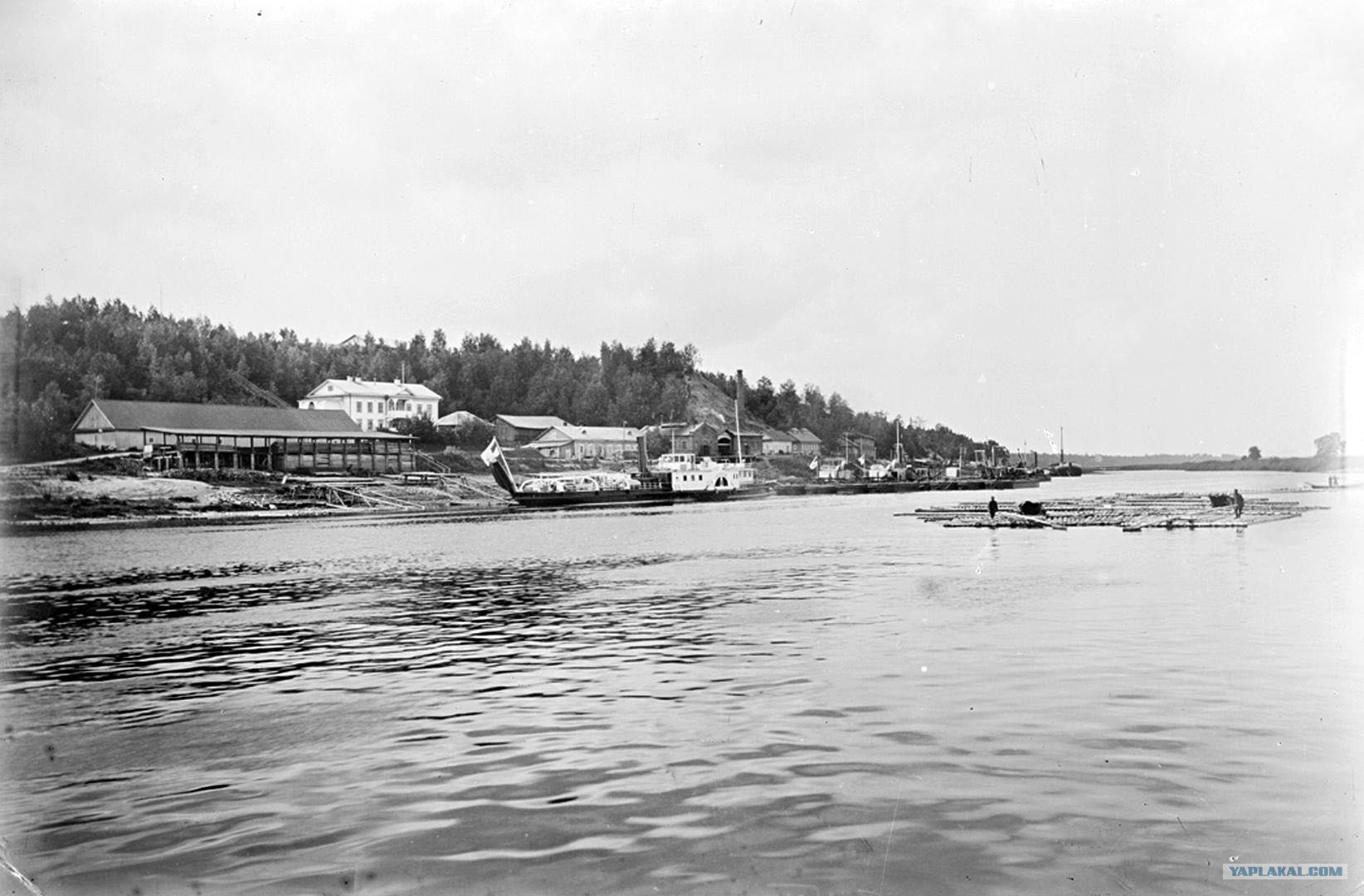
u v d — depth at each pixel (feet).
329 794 33.68
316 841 29.94
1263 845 28.12
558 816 31.17
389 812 31.91
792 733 38.75
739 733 39.09
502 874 27.37
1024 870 26.96
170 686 51.29
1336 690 43.93
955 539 140.67
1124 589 79.30
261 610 79.51
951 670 49.06
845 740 37.70
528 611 75.20
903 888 26.11
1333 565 94.48
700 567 108.58
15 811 32.76
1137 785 32.45
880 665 50.96
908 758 35.37
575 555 126.41
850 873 26.94
